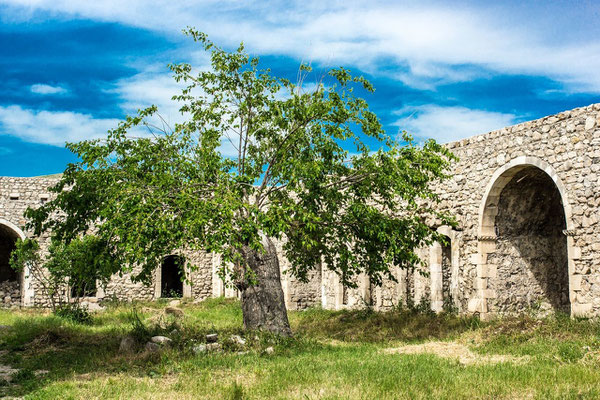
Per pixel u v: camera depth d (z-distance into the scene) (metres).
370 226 13.70
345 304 22.45
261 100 14.34
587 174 13.33
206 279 30.31
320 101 13.47
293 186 12.73
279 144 13.92
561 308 16.61
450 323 15.94
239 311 22.72
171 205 12.11
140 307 25.00
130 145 13.61
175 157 13.62
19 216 25.55
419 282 19.17
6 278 28.42
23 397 8.46
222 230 11.12
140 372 10.20
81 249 14.28
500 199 16.16
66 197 12.98
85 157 13.12
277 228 11.63
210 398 8.05
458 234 17.22
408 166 13.57
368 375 9.07
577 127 13.67
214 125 14.39
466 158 17.12
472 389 8.08
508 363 9.89
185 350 11.68
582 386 7.97
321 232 14.83
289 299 24.88
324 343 14.12
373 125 13.60
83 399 8.10
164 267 31.83
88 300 26.69
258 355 11.48
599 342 11.06
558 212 16.77
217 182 13.12
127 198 11.84
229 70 14.34
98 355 11.85
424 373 9.15
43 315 20.11
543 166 14.45
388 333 16.08
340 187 14.11
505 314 16.00
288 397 7.87
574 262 13.45
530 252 16.61
